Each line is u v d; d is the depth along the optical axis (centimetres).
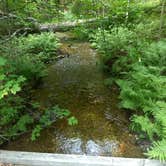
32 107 535
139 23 877
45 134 453
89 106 543
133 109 473
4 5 537
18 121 451
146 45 713
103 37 873
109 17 767
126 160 343
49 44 955
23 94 593
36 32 1069
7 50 577
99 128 466
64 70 785
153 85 490
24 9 580
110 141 430
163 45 638
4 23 595
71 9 746
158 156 342
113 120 487
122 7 699
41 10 611
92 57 913
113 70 690
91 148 416
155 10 941
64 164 347
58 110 492
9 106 455
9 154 362
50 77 727
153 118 455
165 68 566
